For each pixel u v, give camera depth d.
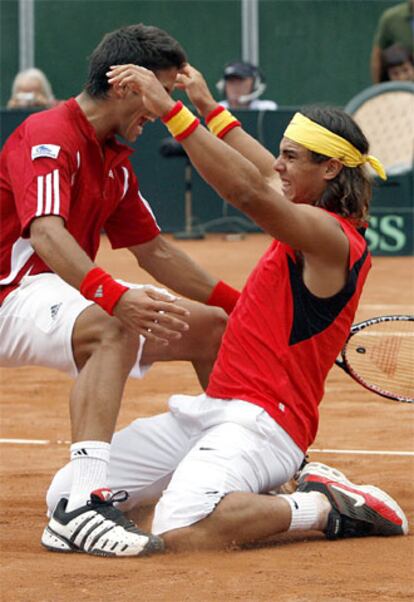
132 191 18.73
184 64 18.02
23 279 17.50
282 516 15.89
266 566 14.96
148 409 26.17
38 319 17.05
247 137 18.30
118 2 74.12
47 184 16.55
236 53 74.50
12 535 16.95
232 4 74.19
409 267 50.09
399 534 16.72
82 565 15.17
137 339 16.59
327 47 73.94
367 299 40.69
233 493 15.84
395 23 62.06
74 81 74.31
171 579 14.41
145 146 59.66
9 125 59.00
